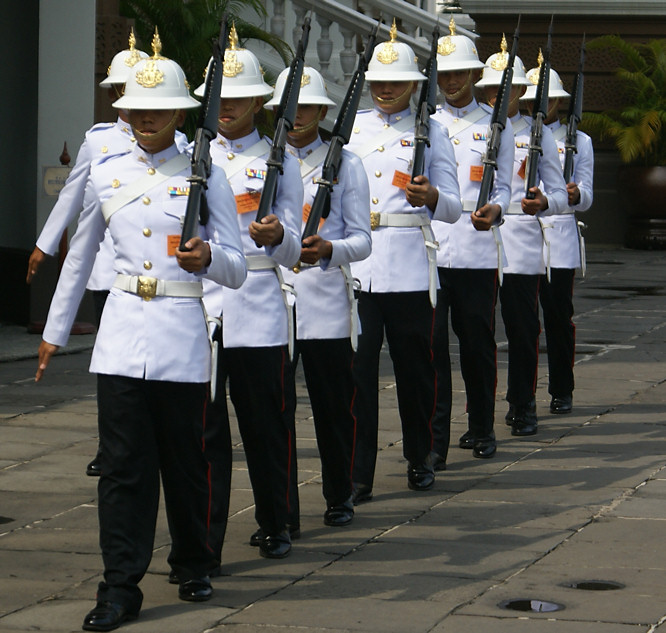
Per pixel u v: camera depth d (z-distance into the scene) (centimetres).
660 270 4475
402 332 1622
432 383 1642
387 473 1753
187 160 1206
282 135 1309
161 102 1164
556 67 5288
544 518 1505
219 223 1193
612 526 1466
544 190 1998
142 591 1255
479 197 1758
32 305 2864
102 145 1612
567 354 2144
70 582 1282
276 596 1235
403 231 1628
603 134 5162
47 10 2867
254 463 1363
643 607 1189
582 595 1225
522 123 2058
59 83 2878
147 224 1181
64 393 2256
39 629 1146
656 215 5206
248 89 1360
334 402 1473
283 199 1338
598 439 1948
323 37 3550
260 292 1361
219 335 1355
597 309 3450
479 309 1820
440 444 1764
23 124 3041
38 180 2889
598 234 5391
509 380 2008
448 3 4869
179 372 1172
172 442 1194
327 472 1490
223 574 1309
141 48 3039
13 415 2078
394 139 1641
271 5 3606
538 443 1931
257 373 1352
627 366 2586
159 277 1181
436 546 1398
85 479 1700
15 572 1313
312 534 1455
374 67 1620
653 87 5088
